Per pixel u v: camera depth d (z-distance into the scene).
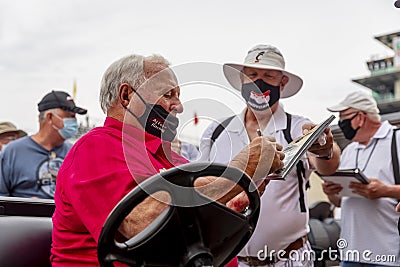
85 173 1.34
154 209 1.02
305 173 2.28
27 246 1.66
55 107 3.23
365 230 2.83
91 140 1.40
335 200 3.20
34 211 1.91
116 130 1.45
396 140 2.86
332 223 3.29
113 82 1.49
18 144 3.24
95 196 1.29
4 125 4.06
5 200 1.83
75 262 1.43
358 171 2.60
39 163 3.23
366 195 2.68
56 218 1.51
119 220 0.92
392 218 2.77
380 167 2.86
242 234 1.01
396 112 3.54
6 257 1.57
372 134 2.98
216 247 0.97
